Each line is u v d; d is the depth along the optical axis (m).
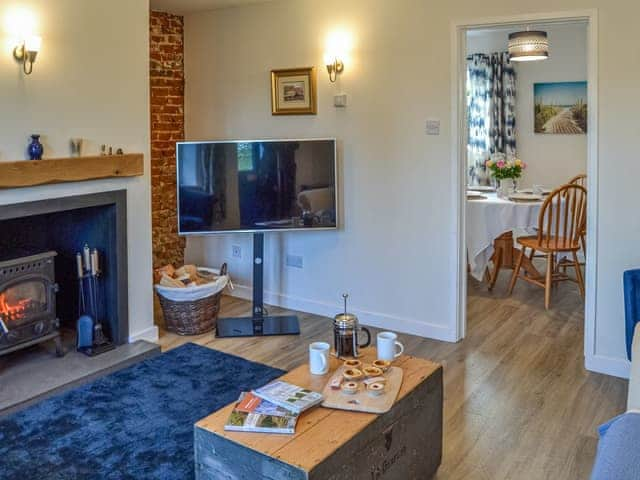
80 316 4.09
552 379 3.72
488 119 7.40
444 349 4.26
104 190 3.85
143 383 3.60
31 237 4.11
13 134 3.33
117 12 3.85
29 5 3.37
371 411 2.25
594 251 3.75
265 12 4.98
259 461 2.00
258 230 4.48
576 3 3.66
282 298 5.28
